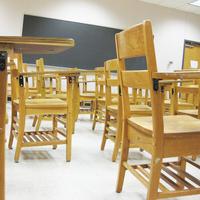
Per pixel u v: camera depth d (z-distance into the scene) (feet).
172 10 25.34
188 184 4.18
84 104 16.97
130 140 4.72
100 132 10.82
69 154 6.80
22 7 19.65
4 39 2.75
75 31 21.38
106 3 22.48
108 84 7.91
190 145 3.79
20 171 5.90
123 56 4.52
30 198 4.61
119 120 6.83
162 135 3.66
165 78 3.46
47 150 7.77
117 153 6.97
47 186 5.15
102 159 7.09
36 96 11.46
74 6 21.27
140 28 3.71
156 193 3.78
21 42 2.82
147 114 6.72
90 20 21.90
